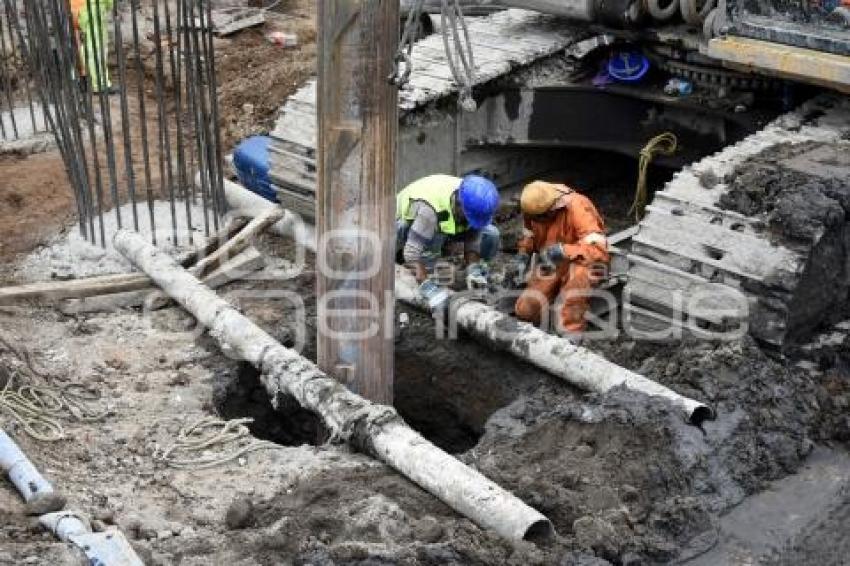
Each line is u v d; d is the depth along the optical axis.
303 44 14.92
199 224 9.48
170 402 7.39
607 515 6.01
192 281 8.38
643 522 6.10
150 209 9.04
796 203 7.38
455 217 8.05
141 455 6.73
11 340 7.83
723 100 9.72
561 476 6.31
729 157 8.16
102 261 9.03
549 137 10.27
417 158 9.65
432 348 8.38
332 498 6.18
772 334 7.42
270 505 6.13
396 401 8.59
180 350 8.05
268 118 12.52
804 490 6.66
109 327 8.28
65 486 6.23
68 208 10.02
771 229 7.45
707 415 6.79
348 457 6.68
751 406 7.04
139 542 5.75
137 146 11.47
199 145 9.12
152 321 8.40
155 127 12.08
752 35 8.47
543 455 6.60
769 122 9.34
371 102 6.44
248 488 6.39
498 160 10.48
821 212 7.30
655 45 9.93
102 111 8.95
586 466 6.40
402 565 5.52
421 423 8.49
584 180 11.34
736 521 6.35
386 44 6.34
